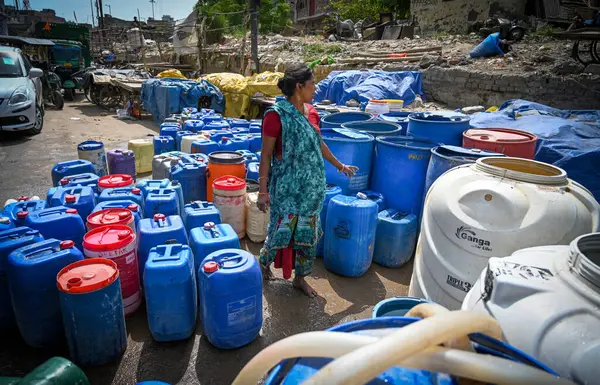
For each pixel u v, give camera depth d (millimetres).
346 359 689
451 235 2115
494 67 8641
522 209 1967
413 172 3307
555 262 1428
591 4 11016
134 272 2543
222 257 2346
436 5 16219
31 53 15977
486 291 1458
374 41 15648
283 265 2805
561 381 760
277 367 896
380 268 3404
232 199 3568
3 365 2205
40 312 2191
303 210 2629
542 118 4250
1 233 2381
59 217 2584
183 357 2279
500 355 882
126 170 5008
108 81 12164
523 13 14648
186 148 5230
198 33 17281
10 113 7586
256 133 5633
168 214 3100
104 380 2102
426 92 9180
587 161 3406
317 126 2709
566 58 8758
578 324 1179
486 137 3371
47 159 6508
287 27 28344
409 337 723
